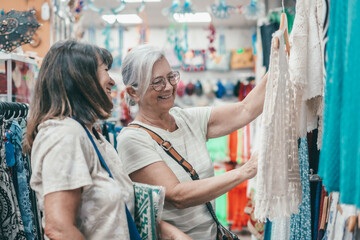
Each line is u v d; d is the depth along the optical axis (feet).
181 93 23.82
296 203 4.74
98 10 15.51
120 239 3.96
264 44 10.45
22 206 5.37
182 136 6.20
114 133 9.16
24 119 5.74
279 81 4.38
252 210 9.68
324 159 3.33
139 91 5.90
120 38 22.07
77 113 4.12
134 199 5.05
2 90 6.17
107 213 3.95
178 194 5.43
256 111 6.35
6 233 4.83
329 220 4.89
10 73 6.20
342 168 2.92
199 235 5.86
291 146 4.72
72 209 3.70
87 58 4.20
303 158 5.72
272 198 4.33
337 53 3.16
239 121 6.44
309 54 4.63
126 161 5.83
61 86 4.07
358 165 2.75
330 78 3.39
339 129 3.13
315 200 6.00
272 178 4.31
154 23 24.40
